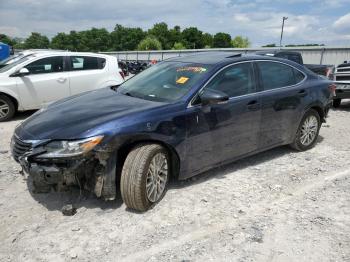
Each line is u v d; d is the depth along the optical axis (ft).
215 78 15.15
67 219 12.56
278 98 17.46
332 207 13.70
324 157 19.40
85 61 31.30
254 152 17.19
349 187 15.55
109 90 16.93
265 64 17.57
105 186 12.35
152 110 13.28
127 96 15.34
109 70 32.22
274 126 17.66
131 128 12.37
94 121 12.42
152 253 10.75
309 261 10.47
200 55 17.92
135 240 11.39
